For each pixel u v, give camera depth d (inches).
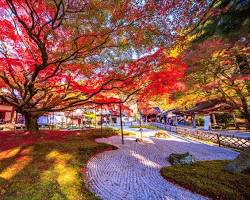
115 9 169.3
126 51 232.2
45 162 263.0
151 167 286.8
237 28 163.2
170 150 421.4
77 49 213.2
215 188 189.0
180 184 210.5
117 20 178.9
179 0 162.7
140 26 185.6
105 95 352.2
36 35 175.0
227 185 197.3
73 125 1136.8
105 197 180.7
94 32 192.5
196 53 215.0
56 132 613.3
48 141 418.3
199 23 185.5
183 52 229.9
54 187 181.8
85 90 297.0
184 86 273.4
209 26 188.7
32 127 488.7
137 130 984.9
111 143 510.6
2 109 729.0
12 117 820.6
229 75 262.1
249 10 152.4
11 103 344.8
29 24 208.1
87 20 179.3
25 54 255.8
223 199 172.1
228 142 465.4
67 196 166.4
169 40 203.5
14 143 380.8
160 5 166.2
